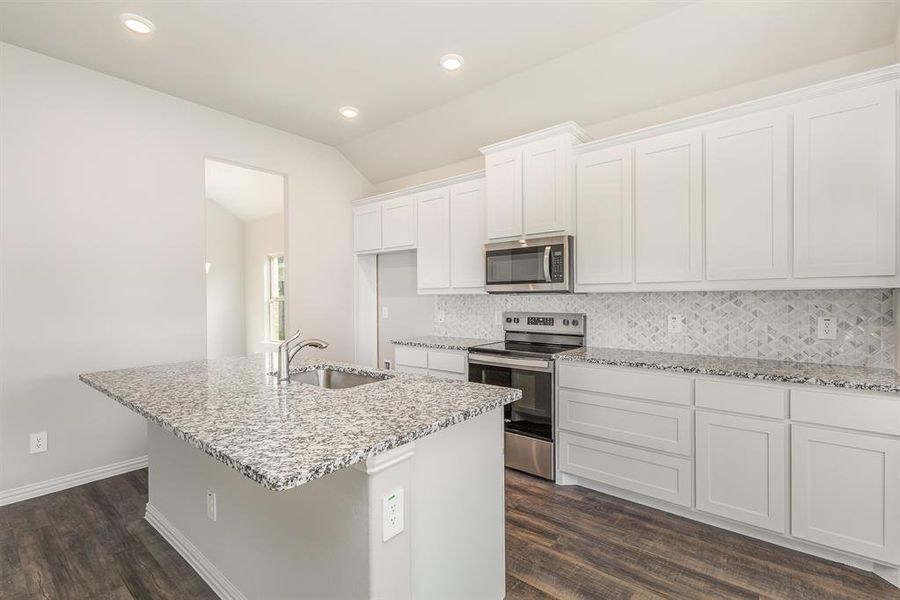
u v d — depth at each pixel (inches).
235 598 67.2
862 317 88.7
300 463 38.8
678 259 99.6
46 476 108.2
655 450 94.8
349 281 183.0
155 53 108.5
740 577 73.7
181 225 132.4
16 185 104.7
